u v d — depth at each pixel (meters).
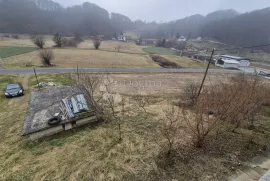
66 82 18.16
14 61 28.67
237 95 8.00
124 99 13.60
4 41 54.56
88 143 7.17
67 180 5.25
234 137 7.34
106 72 24.73
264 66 46.41
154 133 7.87
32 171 5.71
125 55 43.72
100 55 40.50
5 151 6.92
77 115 8.70
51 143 7.32
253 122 8.96
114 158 6.16
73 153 6.54
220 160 5.88
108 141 7.27
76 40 64.38
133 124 8.86
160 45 82.88
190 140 7.06
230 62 41.09
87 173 5.48
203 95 9.83
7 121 9.52
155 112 10.55
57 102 9.76
